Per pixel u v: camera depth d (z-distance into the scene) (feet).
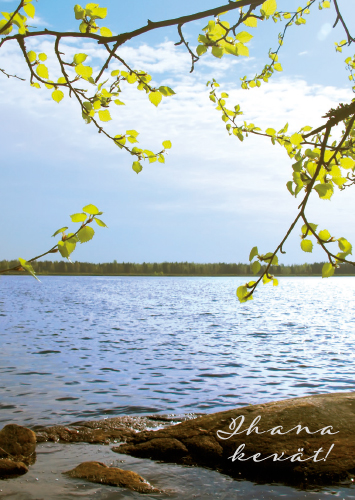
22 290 204.23
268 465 16.08
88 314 90.89
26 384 30.01
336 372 35.04
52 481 15.12
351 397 19.29
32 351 44.50
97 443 19.04
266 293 204.03
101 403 25.43
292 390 29.09
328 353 44.52
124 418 21.81
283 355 43.14
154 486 14.85
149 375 33.47
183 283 317.63
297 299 156.87
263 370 35.68
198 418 19.31
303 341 53.47
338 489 14.57
